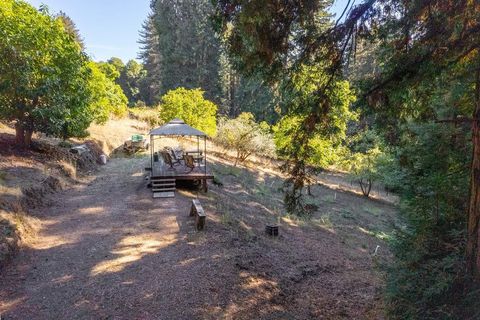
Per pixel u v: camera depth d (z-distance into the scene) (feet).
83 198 37.68
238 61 16.53
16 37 36.91
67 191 39.37
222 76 132.77
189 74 135.13
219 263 25.48
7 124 52.39
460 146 20.89
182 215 34.58
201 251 26.96
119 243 27.14
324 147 55.16
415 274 17.38
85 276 21.98
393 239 23.22
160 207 36.47
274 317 21.40
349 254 37.35
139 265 23.79
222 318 19.63
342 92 19.08
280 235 37.37
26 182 33.86
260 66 16.42
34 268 22.57
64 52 42.14
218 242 29.30
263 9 12.91
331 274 30.60
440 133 21.30
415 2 13.69
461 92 17.42
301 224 44.88
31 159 40.60
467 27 14.11
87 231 29.09
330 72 17.38
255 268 26.78
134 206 36.22
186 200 39.83
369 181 67.67
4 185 31.22
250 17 12.98
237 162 73.61
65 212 33.06
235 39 15.17
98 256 24.80
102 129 71.20
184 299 20.40
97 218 32.24
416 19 14.34
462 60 16.14
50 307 18.65
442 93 18.30
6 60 37.27
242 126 77.87
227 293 22.12
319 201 59.16
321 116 19.02
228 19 14.30
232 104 135.64
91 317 18.06
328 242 40.01
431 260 17.52
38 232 28.02
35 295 19.62
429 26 14.25
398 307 18.42
